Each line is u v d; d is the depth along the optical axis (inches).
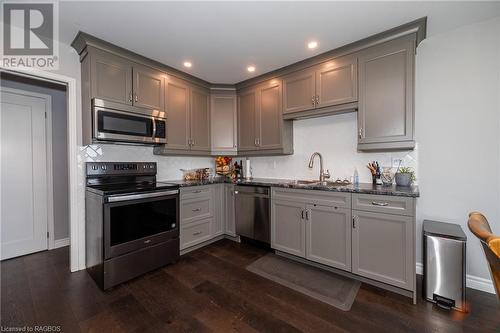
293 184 98.1
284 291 77.3
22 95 106.6
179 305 70.4
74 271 91.5
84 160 94.0
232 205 122.5
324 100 98.3
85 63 87.9
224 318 64.7
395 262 72.9
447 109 82.6
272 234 104.7
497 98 75.0
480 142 77.5
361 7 68.6
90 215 88.4
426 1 66.1
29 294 76.0
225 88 134.9
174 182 115.2
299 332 59.2
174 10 69.6
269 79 118.4
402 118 80.4
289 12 70.7
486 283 75.9
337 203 84.6
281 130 114.6
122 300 72.9
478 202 78.0
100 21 75.0
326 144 112.3
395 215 72.3
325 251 88.1
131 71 97.0
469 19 75.2
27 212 108.3
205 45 90.8
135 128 96.9
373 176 95.3
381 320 63.1
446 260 68.2
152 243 90.6
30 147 109.0
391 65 82.0
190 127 121.7
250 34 83.1
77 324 62.2
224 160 138.9
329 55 96.0
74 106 90.6
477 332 58.2
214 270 92.3
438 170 84.4
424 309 67.4
